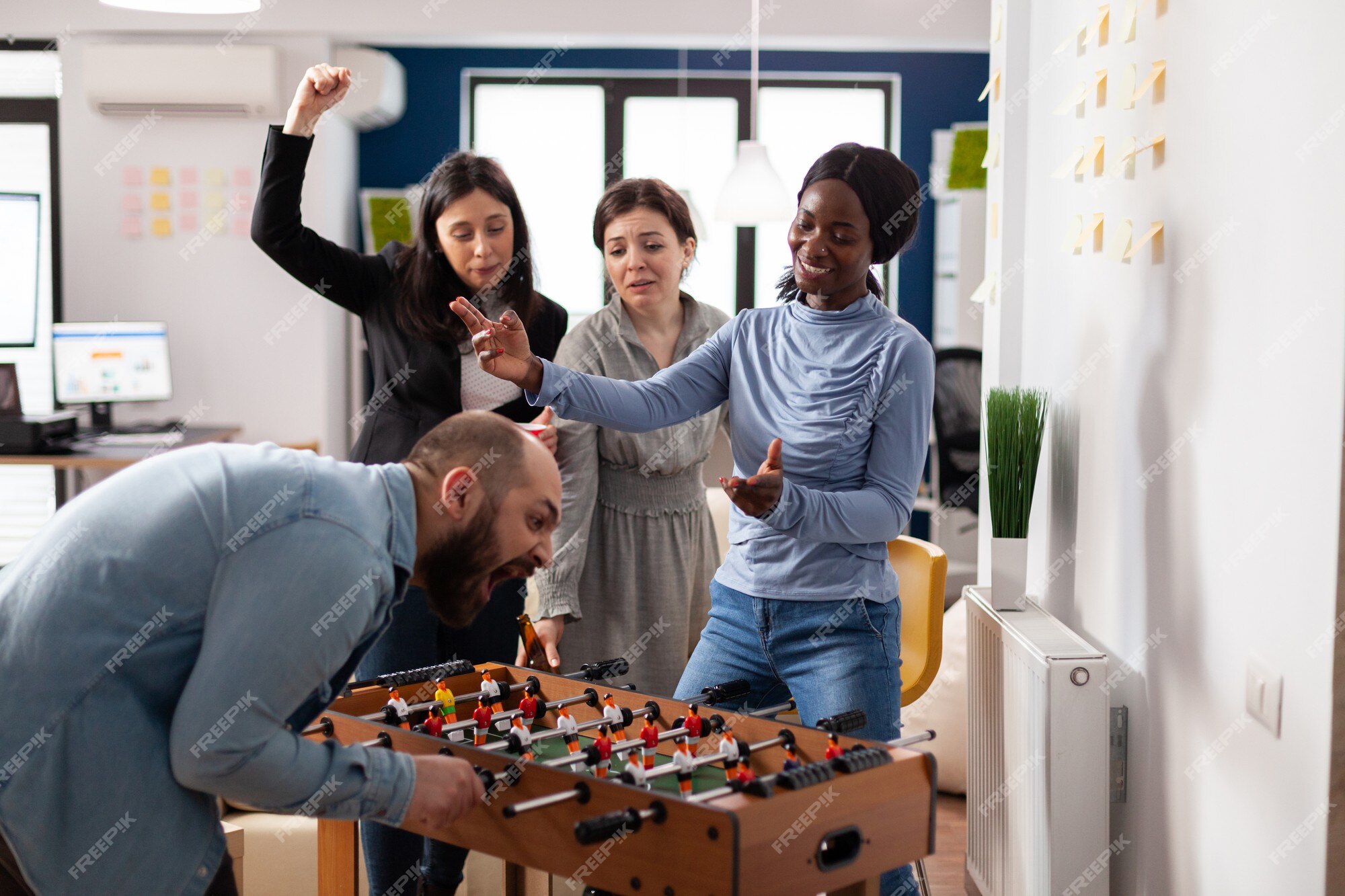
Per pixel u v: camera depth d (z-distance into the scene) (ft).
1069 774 7.23
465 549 5.12
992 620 8.39
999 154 9.85
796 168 21.42
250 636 4.49
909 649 8.87
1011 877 8.05
